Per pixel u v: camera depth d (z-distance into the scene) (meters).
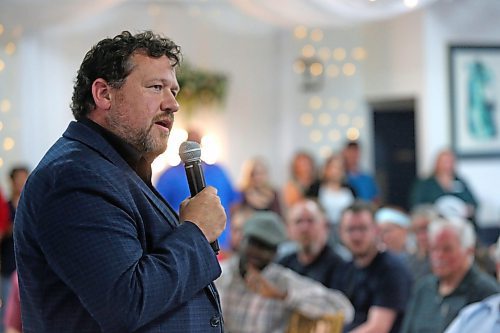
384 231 6.23
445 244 4.27
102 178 2.16
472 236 4.32
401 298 4.77
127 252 2.09
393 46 10.13
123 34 2.32
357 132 10.81
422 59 9.59
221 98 10.73
